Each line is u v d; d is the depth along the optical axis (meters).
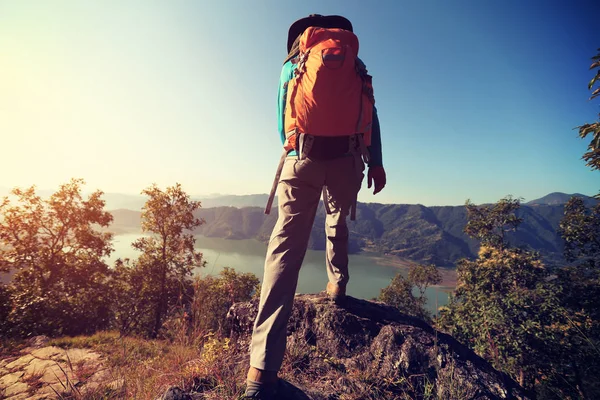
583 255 16.11
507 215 22.84
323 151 1.41
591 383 11.34
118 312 19.48
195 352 1.78
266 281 1.31
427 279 35.62
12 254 20.81
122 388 1.46
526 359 13.00
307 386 1.47
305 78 1.32
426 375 1.64
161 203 21.95
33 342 6.17
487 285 17.89
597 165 6.83
